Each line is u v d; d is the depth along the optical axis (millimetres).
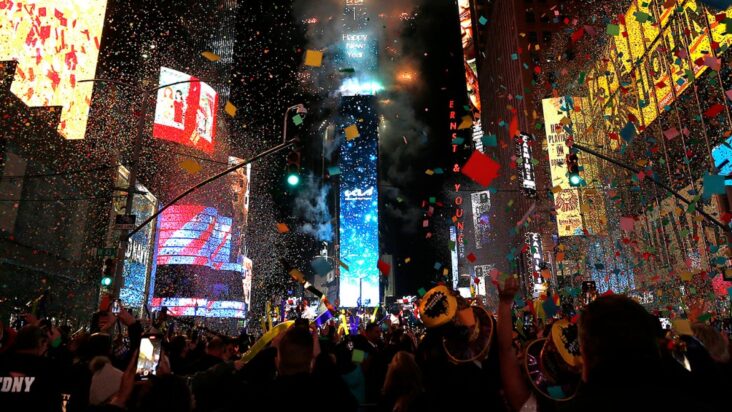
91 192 32594
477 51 102625
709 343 4414
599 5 44469
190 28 64562
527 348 3244
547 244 41781
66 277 29031
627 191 36750
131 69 48000
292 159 16016
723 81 26359
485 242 74375
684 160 30812
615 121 38469
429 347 4363
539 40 62594
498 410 3762
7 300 24047
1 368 4625
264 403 3496
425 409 4105
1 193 23516
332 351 6840
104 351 5699
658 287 32469
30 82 28688
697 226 28609
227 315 58656
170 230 57969
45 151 27391
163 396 3494
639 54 36406
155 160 55969
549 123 46781
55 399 4852
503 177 70875
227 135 76250
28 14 29156
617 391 1828
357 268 99250
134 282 39594
